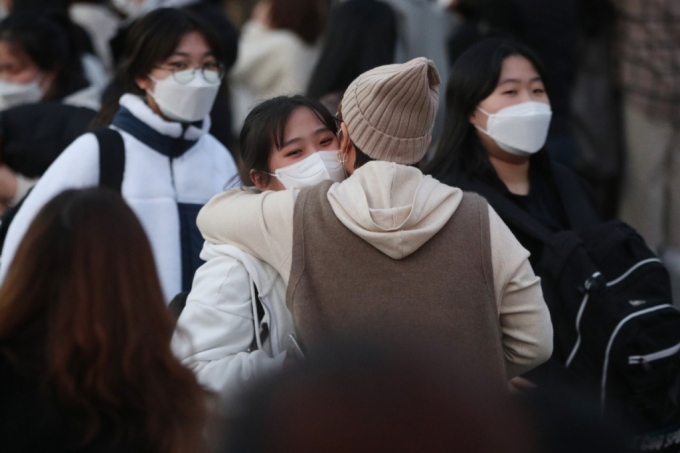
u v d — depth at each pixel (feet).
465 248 23.90
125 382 18.71
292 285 23.93
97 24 65.26
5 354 18.81
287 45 63.62
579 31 54.39
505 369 24.71
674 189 55.42
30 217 33.45
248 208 25.53
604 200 56.03
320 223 24.17
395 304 23.04
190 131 36.55
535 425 9.94
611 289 31.96
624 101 54.60
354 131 25.30
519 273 24.47
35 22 45.27
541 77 36.76
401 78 24.17
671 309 31.42
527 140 35.58
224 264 25.48
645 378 30.71
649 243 55.93
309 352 10.78
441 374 9.98
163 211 35.47
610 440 9.94
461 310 23.13
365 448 9.44
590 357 31.12
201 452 19.40
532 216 35.86
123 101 36.27
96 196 19.51
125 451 18.43
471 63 36.22
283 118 28.04
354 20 52.21
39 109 40.68
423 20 55.77
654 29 52.80
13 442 18.13
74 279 18.74
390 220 23.40
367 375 9.78
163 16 35.83
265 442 9.42
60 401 18.30
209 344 24.64
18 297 18.88
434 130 56.49
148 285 19.43
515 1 53.16
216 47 36.37
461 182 35.94
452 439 9.56
